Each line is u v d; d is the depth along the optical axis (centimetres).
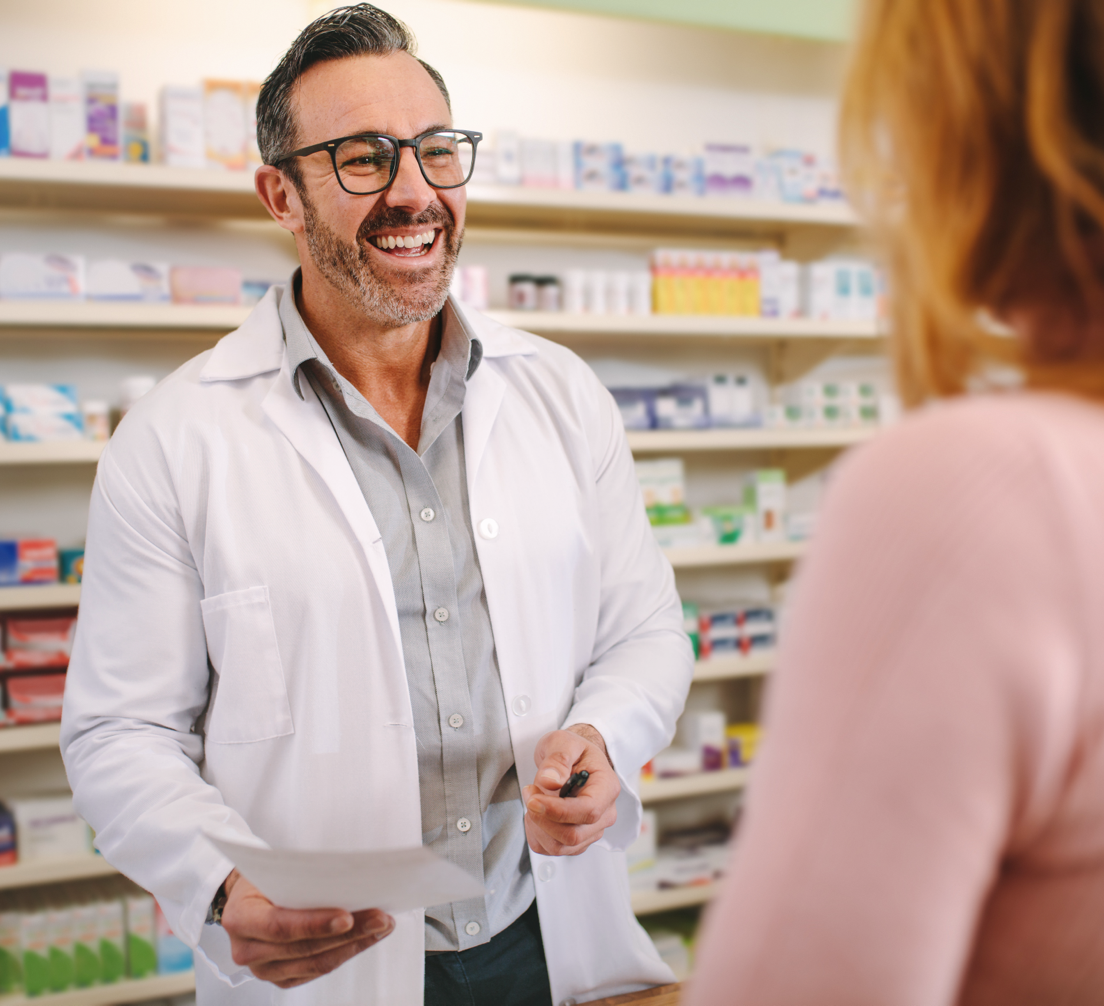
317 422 139
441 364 144
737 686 342
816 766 44
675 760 299
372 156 134
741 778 303
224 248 283
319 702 131
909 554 43
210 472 134
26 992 238
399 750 131
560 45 319
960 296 47
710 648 308
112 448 137
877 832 42
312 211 139
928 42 47
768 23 300
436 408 144
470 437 144
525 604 140
